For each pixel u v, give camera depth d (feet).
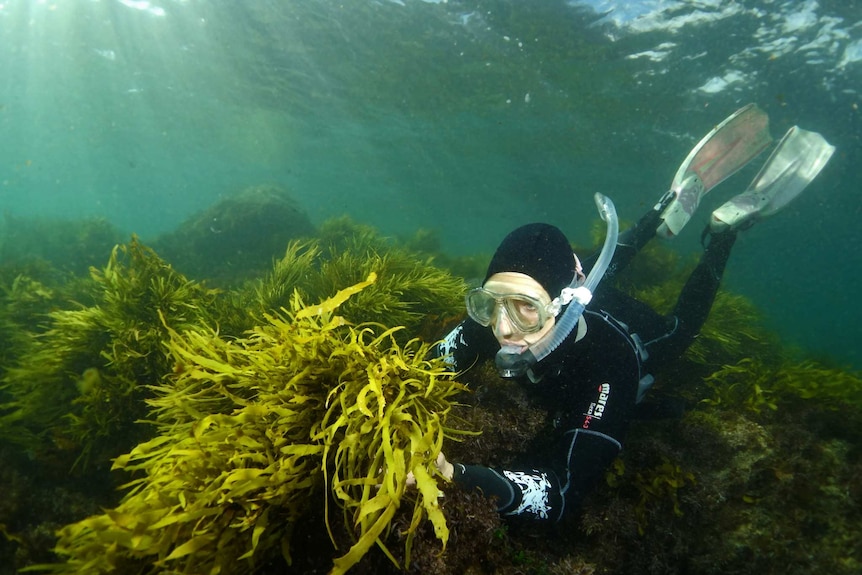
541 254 2.43
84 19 17.62
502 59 15.67
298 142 35.53
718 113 16.83
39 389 3.70
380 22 14.58
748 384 4.01
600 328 2.80
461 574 1.89
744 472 3.25
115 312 3.90
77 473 3.36
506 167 32.63
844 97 14.38
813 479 3.12
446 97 20.33
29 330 5.57
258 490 1.81
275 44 17.22
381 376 1.96
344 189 60.34
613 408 2.55
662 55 13.83
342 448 1.77
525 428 2.92
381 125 26.99
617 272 4.77
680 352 3.92
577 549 2.93
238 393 2.33
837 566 2.78
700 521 3.09
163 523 1.60
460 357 3.20
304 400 2.02
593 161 26.99
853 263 66.13
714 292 4.25
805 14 11.27
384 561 1.83
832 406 3.60
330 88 21.57
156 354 3.64
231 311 4.25
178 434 2.07
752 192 4.67
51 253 13.74
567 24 12.94
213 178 66.33
